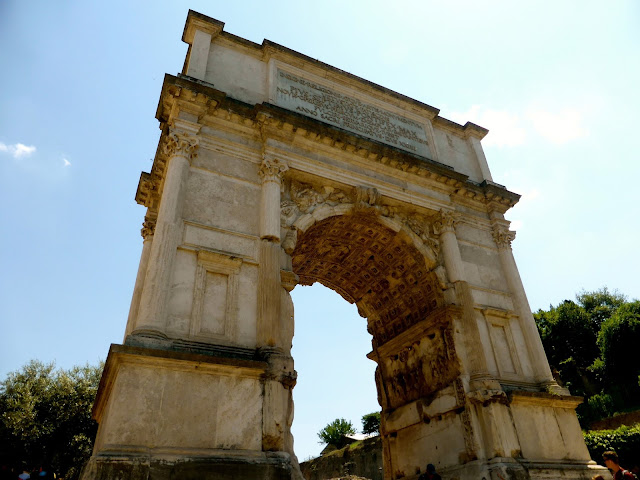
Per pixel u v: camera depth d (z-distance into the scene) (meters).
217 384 11.56
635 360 42.28
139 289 16.92
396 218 19.14
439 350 17.94
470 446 15.34
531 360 18.38
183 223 14.13
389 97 22.39
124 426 10.02
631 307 44.62
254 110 17.02
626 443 25.75
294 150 17.56
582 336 52.00
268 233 14.99
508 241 21.38
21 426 32.16
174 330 12.36
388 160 19.41
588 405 41.44
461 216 21.02
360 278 22.34
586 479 15.46
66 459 33.62
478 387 15.98
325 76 20.95
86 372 37.91
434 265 18.84
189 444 10.49
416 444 18.06
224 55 18.95
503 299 19.64
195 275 13.49
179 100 15.96
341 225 18.97
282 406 12.03
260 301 13.82
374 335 22.47
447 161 22.91
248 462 10.69
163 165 17.55
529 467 14.57
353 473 37.81
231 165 16.11
